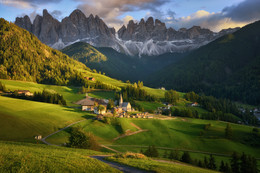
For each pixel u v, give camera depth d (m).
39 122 96.88
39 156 27.61
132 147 92.94
